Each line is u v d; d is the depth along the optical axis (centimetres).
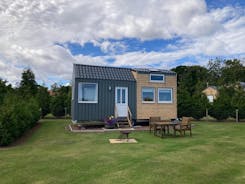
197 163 720
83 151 893
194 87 5344
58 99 2731
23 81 3002
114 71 1775
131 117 1677
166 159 763
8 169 653
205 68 6544
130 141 1123
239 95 2545
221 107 2375
